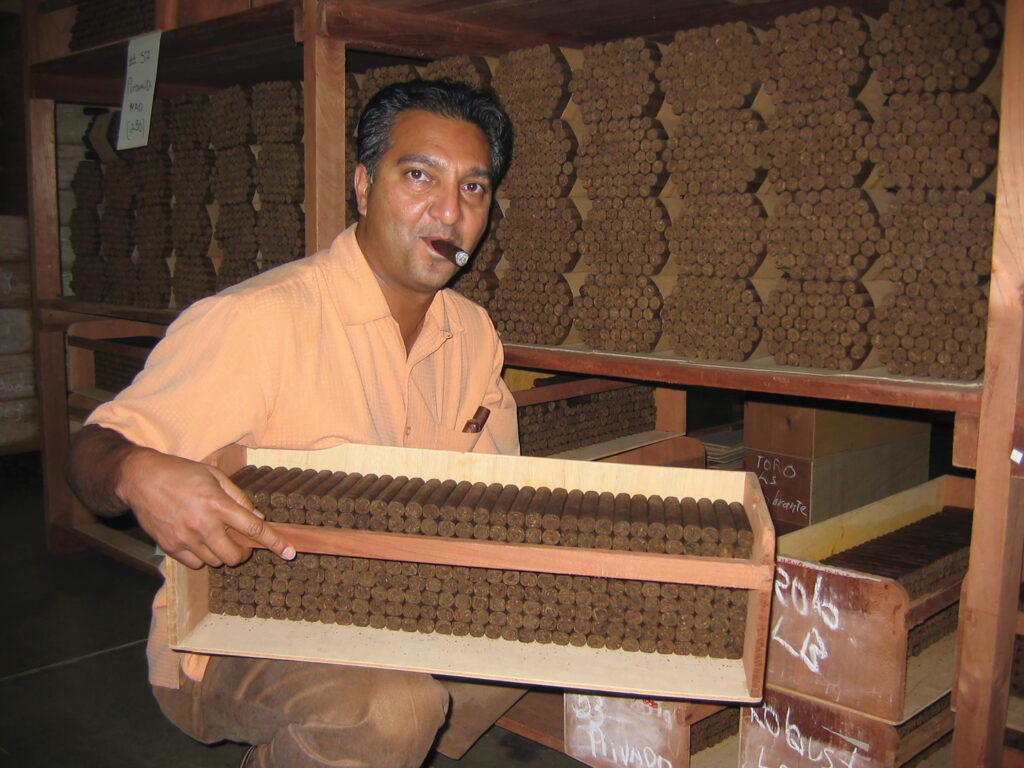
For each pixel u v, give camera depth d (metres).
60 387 4.05
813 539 2.38
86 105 4.75
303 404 1.77
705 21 2.60
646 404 3.72
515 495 1.66
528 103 2.56
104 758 2.42
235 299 1.70
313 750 1.50
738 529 1.45
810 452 3.26
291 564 1.59
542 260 2.59
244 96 3.23
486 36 2.73
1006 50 1.55
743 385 2.08
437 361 2.07
